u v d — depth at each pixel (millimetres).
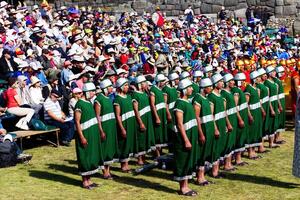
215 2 63438
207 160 19578
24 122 24453
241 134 21906
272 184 19609
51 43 33750
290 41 53500
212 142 19438
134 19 52188
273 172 21125
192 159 18297
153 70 31594
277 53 45625
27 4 61094
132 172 21188
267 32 57562
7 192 18719
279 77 25359
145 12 60062
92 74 26609
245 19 61594
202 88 19281
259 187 19281
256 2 62156
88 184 19250
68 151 24469
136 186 19453
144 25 48750
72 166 22094
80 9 60562
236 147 21938
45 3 47375
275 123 24828
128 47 37438
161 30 48312
